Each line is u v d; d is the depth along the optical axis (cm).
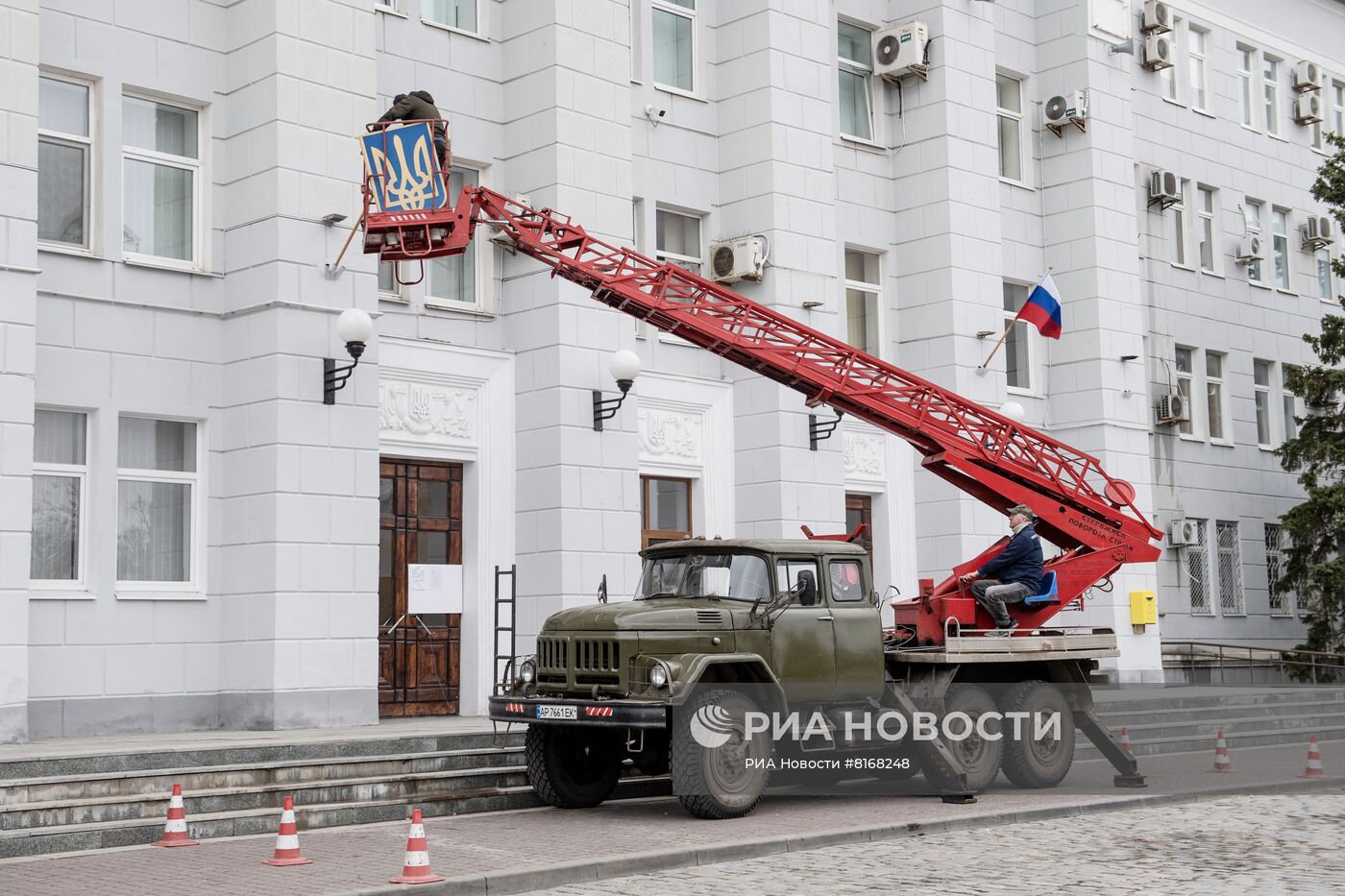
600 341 1838
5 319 1371
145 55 1565
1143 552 1508
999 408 2348
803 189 2120
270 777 1180
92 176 1530
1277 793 1445
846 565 1323
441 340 1773
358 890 848
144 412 1531
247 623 1536
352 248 1619
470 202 1348
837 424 2094
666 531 2002
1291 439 2828
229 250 1609
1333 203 2769
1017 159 2592
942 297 2305
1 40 1394
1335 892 855
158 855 1010
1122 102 2619
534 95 1855
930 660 1333
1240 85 3083
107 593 1479
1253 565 2927
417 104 1372
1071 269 2558
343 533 1574
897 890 870
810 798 1338
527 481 1812
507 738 1371
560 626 1233
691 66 2145
